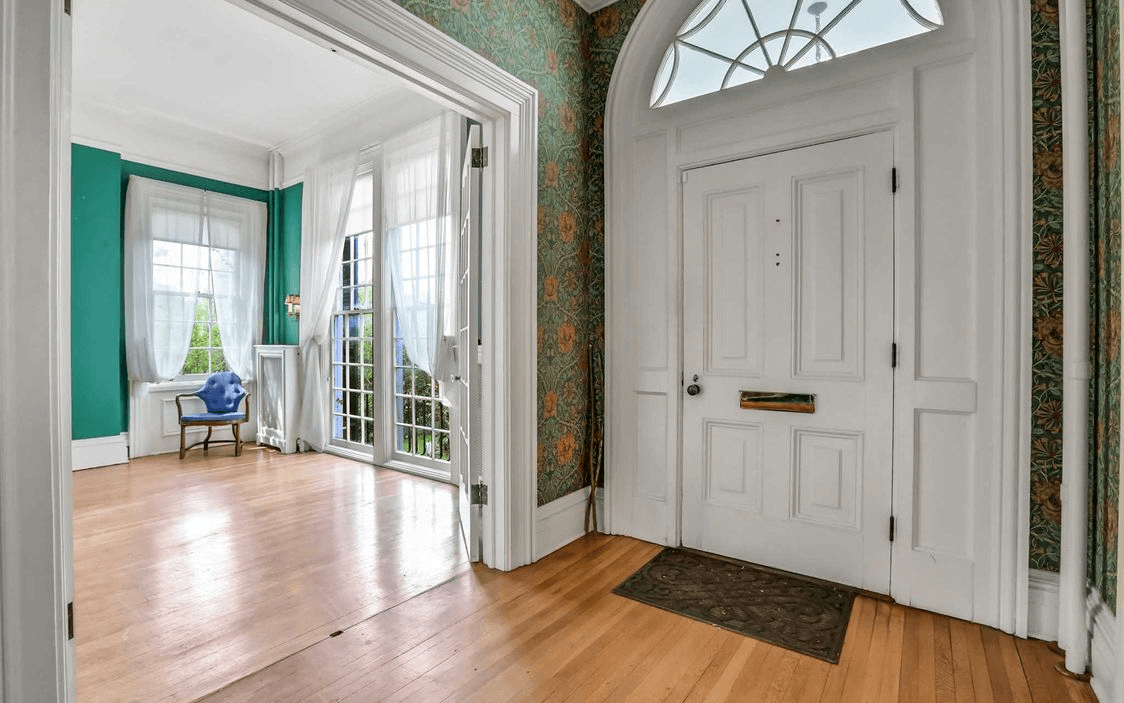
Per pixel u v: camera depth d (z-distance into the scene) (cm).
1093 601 181
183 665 187
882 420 237
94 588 244
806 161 255
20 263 109
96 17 332
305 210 541
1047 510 203
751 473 272
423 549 293
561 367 298
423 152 427
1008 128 205
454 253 376
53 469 114
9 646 108
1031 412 204
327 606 229
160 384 536
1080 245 185
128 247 507
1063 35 192
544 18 283
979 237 213
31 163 110
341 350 546
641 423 305
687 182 289
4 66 106
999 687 174
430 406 458
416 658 191
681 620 217
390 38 204
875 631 209
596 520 318
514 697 171
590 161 319
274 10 175
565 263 300
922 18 230
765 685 176
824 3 253
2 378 107
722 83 282
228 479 439
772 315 265
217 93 438
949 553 221
